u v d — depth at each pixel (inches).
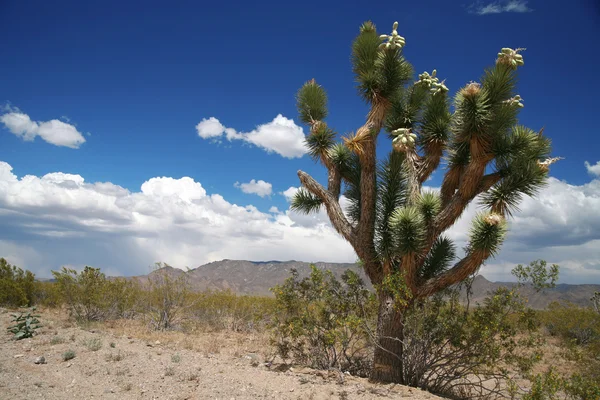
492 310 284.8
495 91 283.4
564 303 613.9
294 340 350.3
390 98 327.3
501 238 269.0
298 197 383.9
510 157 293.6
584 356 357.4
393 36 322.0
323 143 371.6
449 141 316.8
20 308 533.3
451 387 303.9
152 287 537.6
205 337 457.7
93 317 506.3
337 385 266.8
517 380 348.5
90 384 223.8
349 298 343.3
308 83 393.7
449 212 298.8
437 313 305.3
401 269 297.6
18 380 222.2
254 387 240.8
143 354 298.4
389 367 301.3
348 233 337.1
